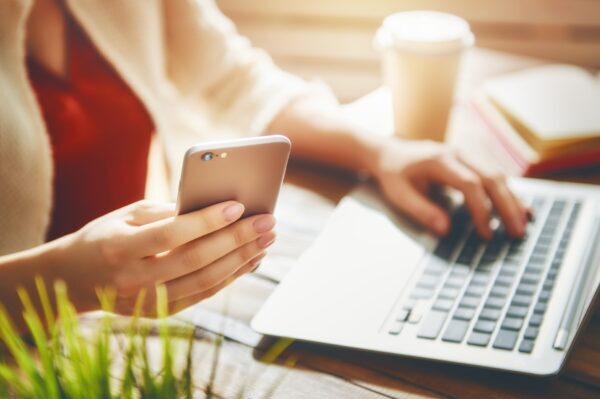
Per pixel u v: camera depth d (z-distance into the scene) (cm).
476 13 170
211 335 64
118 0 97
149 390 40
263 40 182
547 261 70
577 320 60
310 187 91
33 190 79
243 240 57
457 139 100
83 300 58
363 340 60
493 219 79
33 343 60
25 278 58
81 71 96
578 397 56
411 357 58
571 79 103
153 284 57
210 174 55
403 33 92
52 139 90
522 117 93
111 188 95
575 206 80
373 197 85
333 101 106
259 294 70
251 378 59
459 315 62
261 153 56
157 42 105
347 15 175
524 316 61
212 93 108
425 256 72
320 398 57
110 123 96
